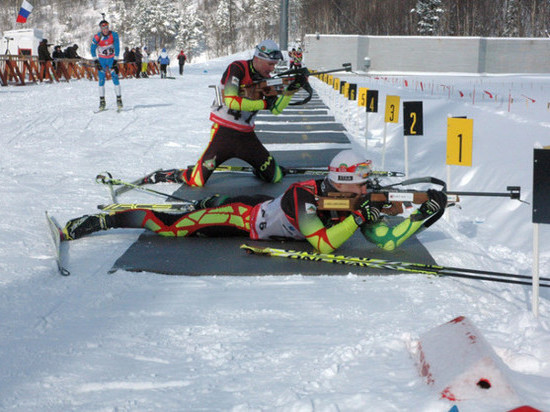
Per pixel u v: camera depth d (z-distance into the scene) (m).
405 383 2.55
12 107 15.06
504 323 3.27
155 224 5.24
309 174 8.36
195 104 16.36
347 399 2.43
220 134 7.38
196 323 3.43
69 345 3.12
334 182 4.59
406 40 39.09
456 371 2.38
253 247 4.79
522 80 32.50
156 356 2.98
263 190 7.39
